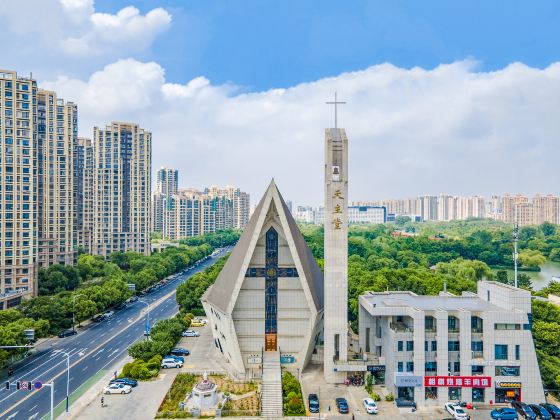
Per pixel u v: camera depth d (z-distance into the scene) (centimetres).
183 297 12450
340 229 7356
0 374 7794
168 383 7288
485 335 6625
